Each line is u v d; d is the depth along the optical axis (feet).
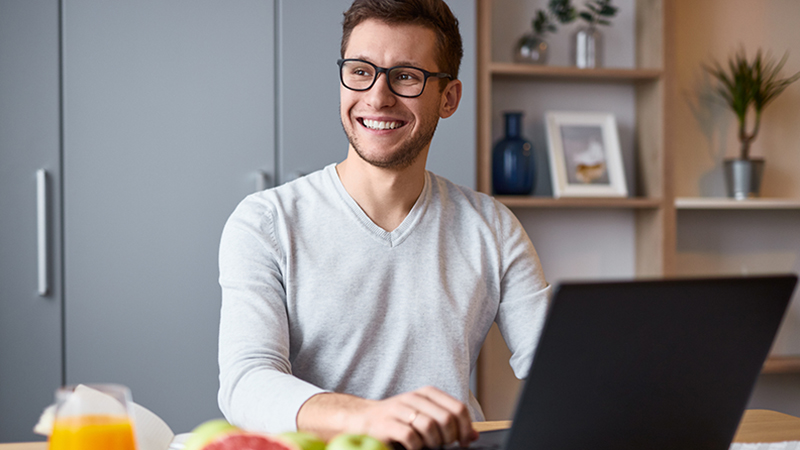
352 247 3.97
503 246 4.37
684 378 2.32
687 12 9.38
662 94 8.59
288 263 3.87
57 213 6.66
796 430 3.41
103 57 6.73
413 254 4.05
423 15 3.88
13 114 6.53
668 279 2.16
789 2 9.66
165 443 2.96
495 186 8.41
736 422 2.51
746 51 9.55
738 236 9.62
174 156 6.89
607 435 2.29
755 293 2.30
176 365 6.91
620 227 9.26
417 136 3.90
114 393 2.10
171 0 6.87
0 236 6.51
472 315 4.12
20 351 6.58
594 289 2.05
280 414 2.82
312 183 4.22
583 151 8.74
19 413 6.58
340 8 7.24
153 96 6.84
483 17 7.95
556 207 9.11
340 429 2.61
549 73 8.27
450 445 2.61
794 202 8.73
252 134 7.06
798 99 9.72
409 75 3.86
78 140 6.70
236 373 3.19
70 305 6.70
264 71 7.07
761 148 9.66
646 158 8.93
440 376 3.95
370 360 3.90
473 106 7.66
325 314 3.84
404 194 4.09
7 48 6.51
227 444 1.93
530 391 2.11
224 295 3.77
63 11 6.64
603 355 2.15
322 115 7.22
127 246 6.81
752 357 2.40
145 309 6.84
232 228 3.95
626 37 9.20
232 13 7.00
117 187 6.78
